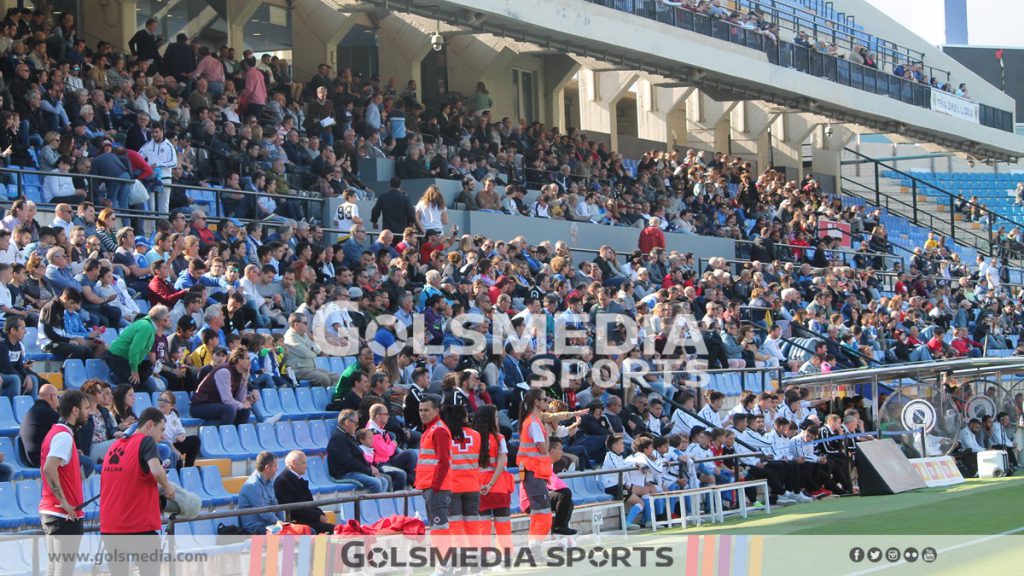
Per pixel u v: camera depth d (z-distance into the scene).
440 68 34.06
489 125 30.83
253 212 21.06
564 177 31.05
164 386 14.67
